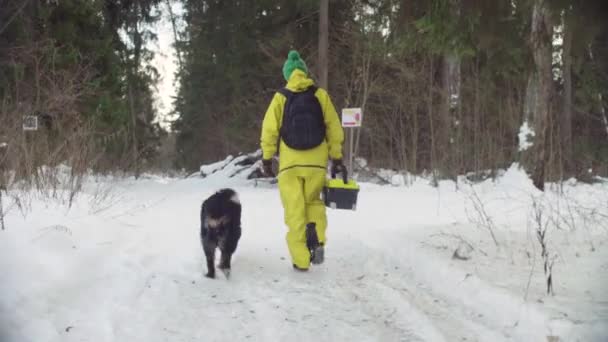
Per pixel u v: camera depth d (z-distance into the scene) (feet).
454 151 46.91
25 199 21.72
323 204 17.92
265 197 36.35
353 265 18.22
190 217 25.73
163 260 17.63
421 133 59.11
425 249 18.65
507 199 31.60
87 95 42.83
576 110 66.44
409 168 56.39
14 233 15.81
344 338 12.14
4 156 24.82
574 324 11.28
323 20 54.08
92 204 23.61
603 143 66.49
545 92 37.04
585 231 20.58
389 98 63.36
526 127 38.65
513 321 12.48
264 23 66.95
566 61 20.90
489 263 16.69
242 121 76.02
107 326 12.12
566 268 15.79
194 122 92.58
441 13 18.97
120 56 57.52
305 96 17.39
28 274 13.43
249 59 69.72
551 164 38.29
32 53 38.78
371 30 55.88
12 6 37.81
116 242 18.16
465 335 12.05
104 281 14.65
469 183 40.34
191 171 98.37
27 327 11.34
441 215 27.58
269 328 12.71
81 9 45.27
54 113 33.45
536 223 23.06
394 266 18.06
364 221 25.84
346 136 57.06
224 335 12.26
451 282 15.49
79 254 15.79
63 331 11.68
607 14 15.76
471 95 49.16
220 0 66.54
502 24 18.99
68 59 42.11
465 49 20.26
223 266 16.63
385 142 65.67
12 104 30.83
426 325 12.67
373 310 13.92
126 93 66.69
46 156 26.37
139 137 86.22
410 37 20.90
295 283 16.21
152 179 61.72
